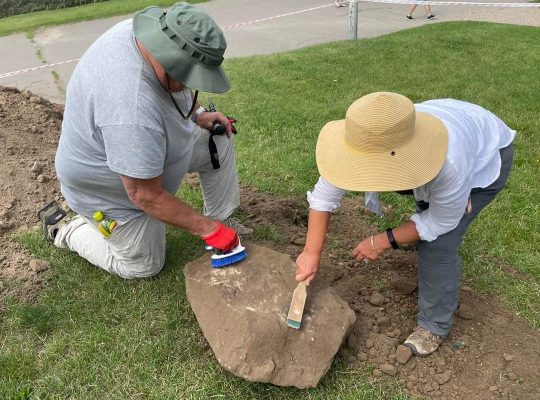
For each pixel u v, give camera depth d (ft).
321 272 10.92
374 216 12.92
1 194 13.16
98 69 7.79
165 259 11.16
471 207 8.27
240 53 31.55
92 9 50.34
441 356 9.02
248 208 13.20
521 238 11.96
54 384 8.61
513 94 21.03
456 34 30.83
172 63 7.18
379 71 24.30
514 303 10.11
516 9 41.22
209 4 47.60
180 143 8.89
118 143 7.72
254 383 8.45
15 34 41.09
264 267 9.40
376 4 44.80
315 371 8.21
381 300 10.03
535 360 8.90
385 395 8.38
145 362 8.93
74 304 10.08
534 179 14.29
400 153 6.91
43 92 25.61
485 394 8.37
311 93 21.49
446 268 8.38
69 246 11.10
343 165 7.13
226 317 8.65
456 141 7.48
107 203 9.49
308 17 40.81
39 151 15.06
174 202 8.56
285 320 8.53
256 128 17.90
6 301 10.26
